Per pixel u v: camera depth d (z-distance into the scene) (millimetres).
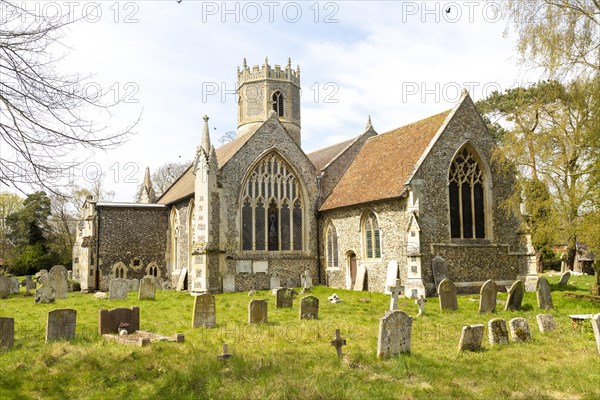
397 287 18734
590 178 24047
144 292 25109
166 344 12375
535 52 21250
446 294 19031
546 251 48875
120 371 10203
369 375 9836
